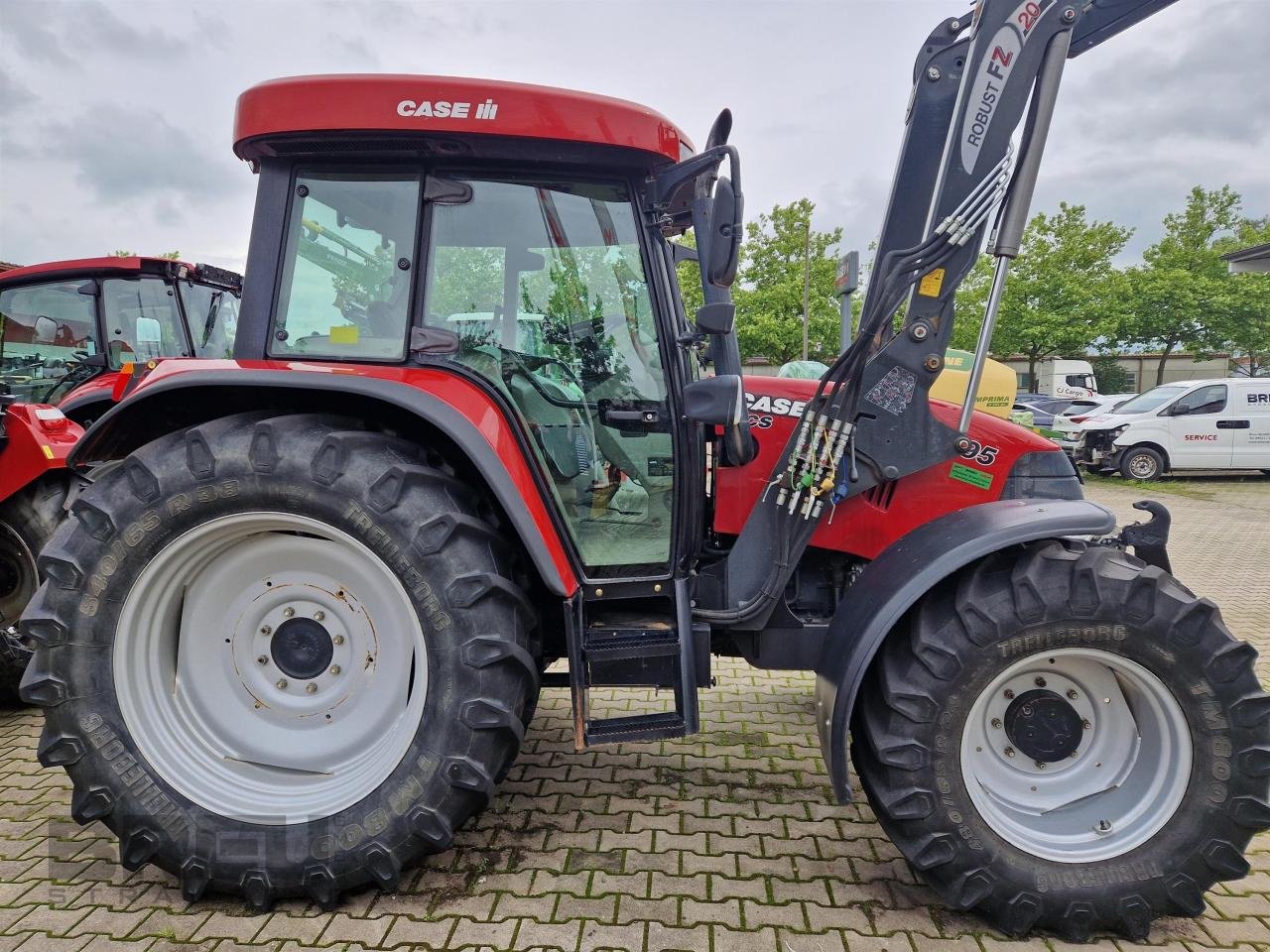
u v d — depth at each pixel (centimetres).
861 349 223
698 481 239
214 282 626
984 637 198
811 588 267
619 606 247
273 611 221
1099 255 2306
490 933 200
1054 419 1473
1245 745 194
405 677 216
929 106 222
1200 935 204
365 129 204
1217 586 588
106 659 207
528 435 226
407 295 222
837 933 202
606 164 221
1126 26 237
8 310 575
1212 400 1169
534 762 296
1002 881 199
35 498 330
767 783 280
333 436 201
